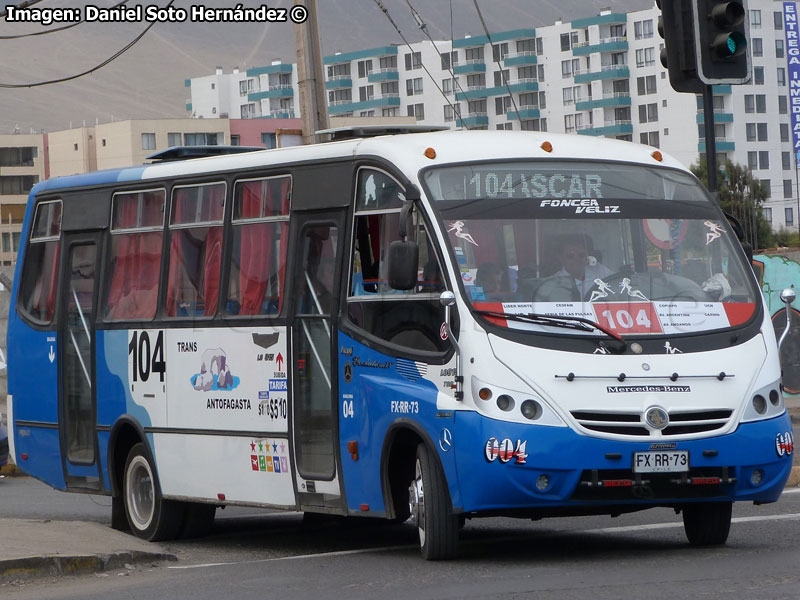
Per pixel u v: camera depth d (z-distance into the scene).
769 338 19.20
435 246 18.97
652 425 17.88
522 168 19.77
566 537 22.23
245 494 22.84
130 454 25.73
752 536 20.88
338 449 20.69
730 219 20.69
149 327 25.00
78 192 27.36
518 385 17.83
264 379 22.34
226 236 23.47
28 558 19.36
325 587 17.22
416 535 24.47
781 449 18.64
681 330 18.64
